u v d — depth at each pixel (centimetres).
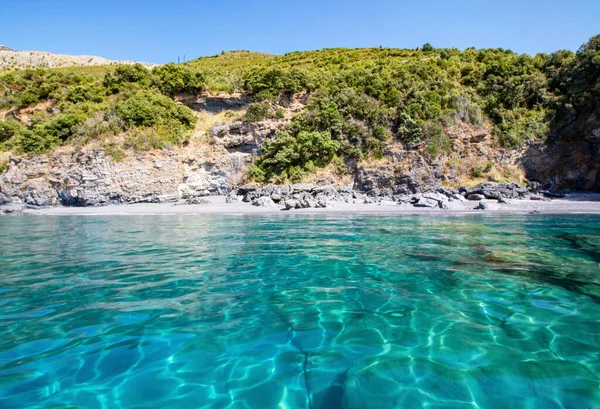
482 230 1252
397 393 299
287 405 286
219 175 3122
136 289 589
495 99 3278
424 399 291
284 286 605
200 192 3022
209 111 3681
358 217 1769
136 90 3547
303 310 490
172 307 503
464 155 2927
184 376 329
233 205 2534
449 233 1193
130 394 300
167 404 287
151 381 320
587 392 298
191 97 3631
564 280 621
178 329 428
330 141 3011
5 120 3522
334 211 2073
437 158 2828
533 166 2922
